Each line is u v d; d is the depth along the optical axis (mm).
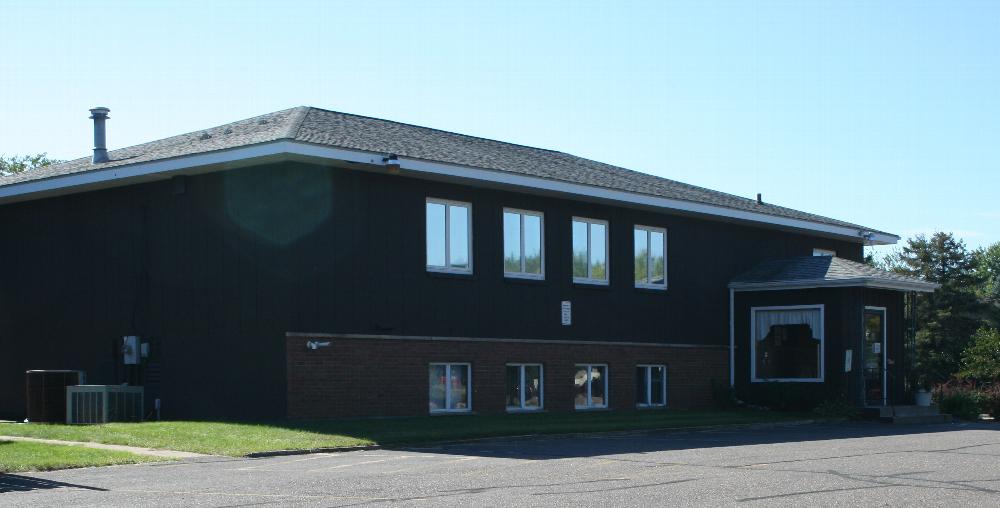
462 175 22875
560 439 18891
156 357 23125
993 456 16047
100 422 21594
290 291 20953
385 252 22516
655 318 28406
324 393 21281
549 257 25906
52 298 25469
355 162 21156
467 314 23953
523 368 25172
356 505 10578
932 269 59969
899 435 20984
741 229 31203
